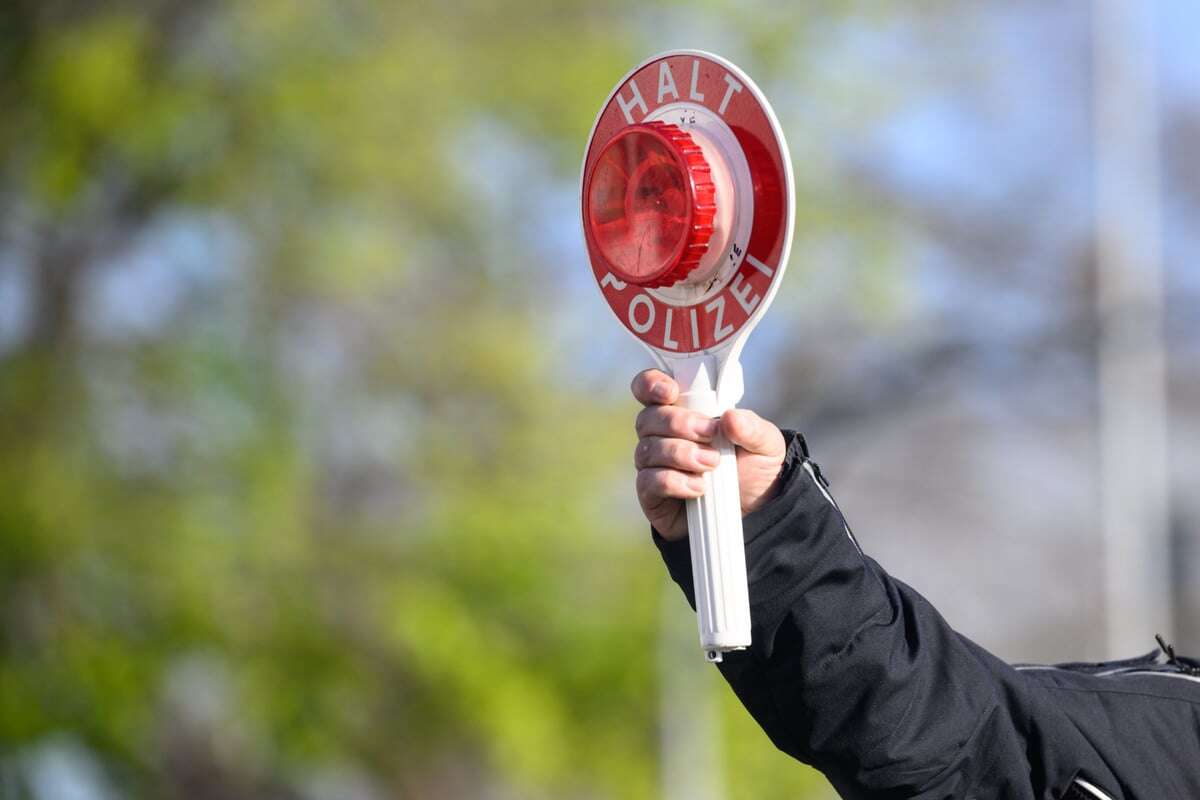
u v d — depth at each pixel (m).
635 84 9.58
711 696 43.88
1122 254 60.31
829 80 60.53
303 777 54.78
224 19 51.66
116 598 51.12
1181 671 10.48
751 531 9.32
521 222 56.56
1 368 51.31
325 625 53.31
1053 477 87.44
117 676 49.97
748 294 9.07
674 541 9.44
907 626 9.56
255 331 53.59
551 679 54.69
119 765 50.00
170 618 51.25
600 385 58.84
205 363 52.03
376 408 55.72
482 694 53.31
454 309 56.53
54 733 49.34
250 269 53.56
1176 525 67.31
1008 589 88.50
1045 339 42.25
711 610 9.06
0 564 49.94
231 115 51.97
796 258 61.84
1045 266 80.31
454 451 56.62
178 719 53.78
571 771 54.28
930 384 43.78
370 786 56.06
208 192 52.09
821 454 43.62
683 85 9.38
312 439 53.75
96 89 50.25
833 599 9.34
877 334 64.06
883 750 9.31
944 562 88.88
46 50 50.16
